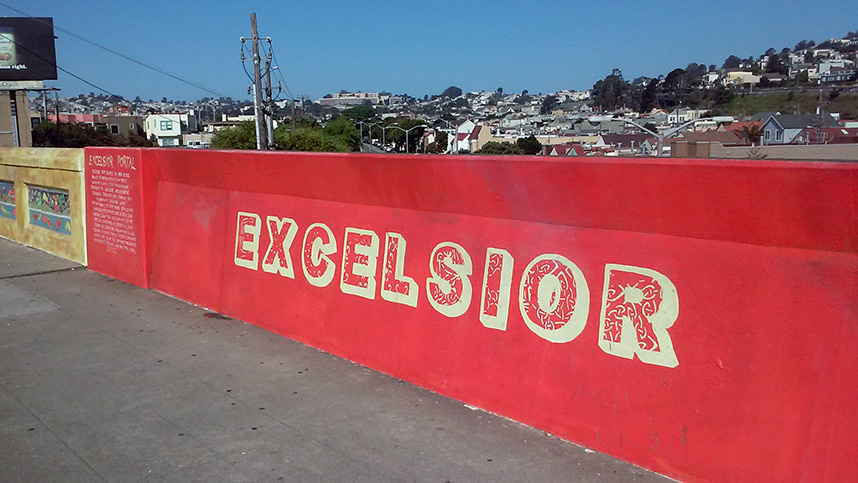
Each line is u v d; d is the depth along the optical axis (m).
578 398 3.78
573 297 3.82
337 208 5.44
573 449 3.73
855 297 2.78
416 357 4.75
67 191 9.46
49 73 44.84
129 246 8.13
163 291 7.67
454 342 4.49
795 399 2.95
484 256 4.30
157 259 7.77
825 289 2.87
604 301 3.67
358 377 4.94
